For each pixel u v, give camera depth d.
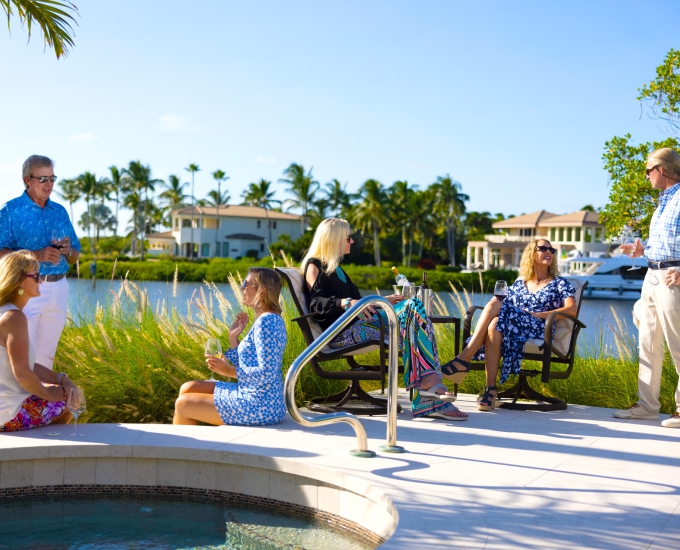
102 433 3.72
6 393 3.70
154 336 5.61
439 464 3.34
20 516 3.13
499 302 4.91
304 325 4.71
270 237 82.50
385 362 4.61
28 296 3.70
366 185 68.94
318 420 3.29
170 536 2.88
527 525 2.55
